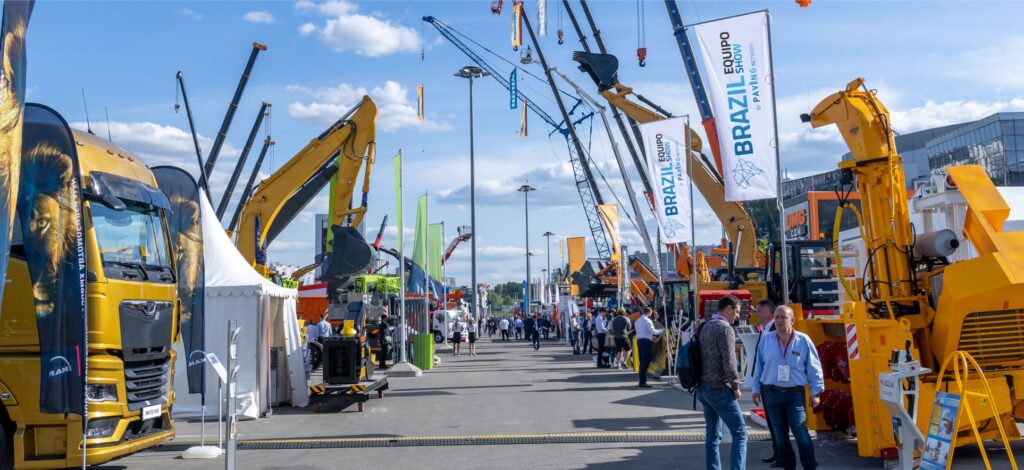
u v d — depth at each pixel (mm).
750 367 14703
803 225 51500
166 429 9359
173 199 10641
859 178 9523
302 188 24781
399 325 28219
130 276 8617
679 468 8703
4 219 5102
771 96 11516
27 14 5348
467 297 88812
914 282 9078
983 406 8266
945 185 9312
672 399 15047
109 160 8836
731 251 20969
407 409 14523
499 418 12914
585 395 16109
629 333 23688
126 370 8438
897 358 8172
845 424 9742
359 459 9617
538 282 90375
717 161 22453
